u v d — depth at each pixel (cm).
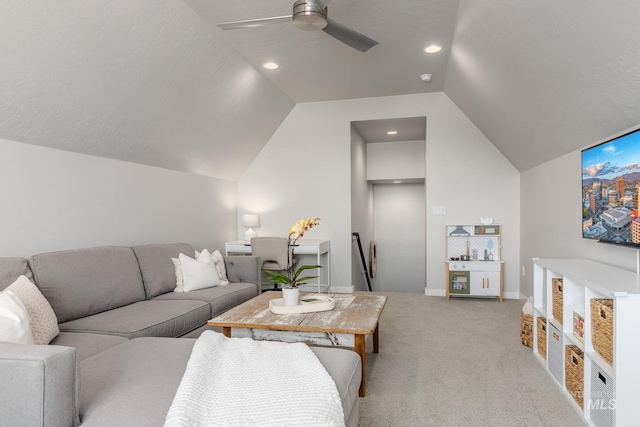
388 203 745
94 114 291
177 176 433
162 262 335
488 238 483
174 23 283
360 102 519
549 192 375
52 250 287
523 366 264
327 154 530
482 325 363
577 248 310
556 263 264
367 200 680
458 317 392
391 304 450
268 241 455
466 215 493
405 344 311
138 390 131
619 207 230
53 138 281
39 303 200
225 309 312
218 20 302
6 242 256
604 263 264
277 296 306
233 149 491
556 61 232
